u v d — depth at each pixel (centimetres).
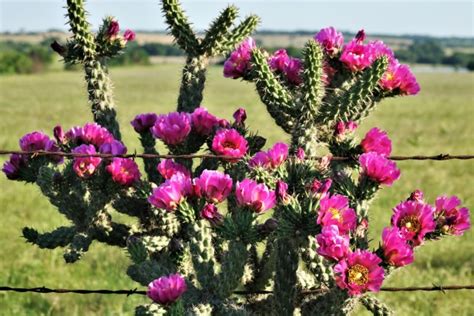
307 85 335
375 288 270
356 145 351
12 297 741
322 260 329
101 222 378
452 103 4150
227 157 339
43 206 1168
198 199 318
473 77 9075
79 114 3134
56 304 722
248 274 371
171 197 312
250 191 302
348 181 326
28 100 4078
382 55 336
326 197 290
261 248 702
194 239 320
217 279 320
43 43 14500
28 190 1297
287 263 321
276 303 327
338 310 313
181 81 417
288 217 298
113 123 402
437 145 2111
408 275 808
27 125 2605
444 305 736
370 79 337
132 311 703
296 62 379
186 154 369
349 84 371
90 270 828
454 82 7519
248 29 417
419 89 366
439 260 883
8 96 4462
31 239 384
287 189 322
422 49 17025
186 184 315
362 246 318
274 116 373
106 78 399
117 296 747
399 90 367
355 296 305
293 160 329
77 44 389
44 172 362
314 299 331
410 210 309
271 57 385
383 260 294
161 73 8788
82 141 367
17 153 344
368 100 374
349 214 290
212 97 4631
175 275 291
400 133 2439
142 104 3850
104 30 391
